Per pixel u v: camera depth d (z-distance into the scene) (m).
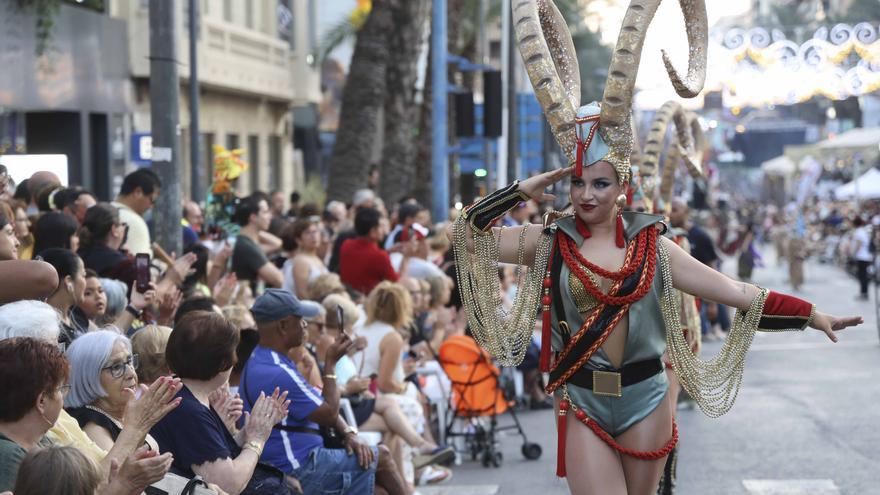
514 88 24.42
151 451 4.82
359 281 12.97
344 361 9.70
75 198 9.85
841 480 9.92
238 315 8.05
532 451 11.60
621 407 5.44
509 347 5.65
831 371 16.59
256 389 7.63
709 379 5.59
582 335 5.42
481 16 31.34
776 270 40.16
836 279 36.06
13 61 17.28
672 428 5.59
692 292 5.50
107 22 20.83
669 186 10.00
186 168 24.98
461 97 19.36
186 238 12.26
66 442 5.38
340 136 23.58
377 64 23.47
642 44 5.26
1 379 4.72
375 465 8.04
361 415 9.41
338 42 33.31
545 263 5.52
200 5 25.31
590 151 5.35
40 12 17.86
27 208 10.74
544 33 5.82
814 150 43.97
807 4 58.50
